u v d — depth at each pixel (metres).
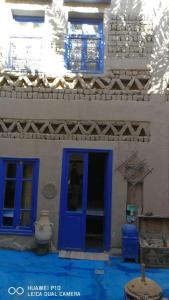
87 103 8.96
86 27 9.56
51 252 8.36
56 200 8.73
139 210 8.62
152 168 8.70
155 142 8.78
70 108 8.96
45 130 8.97
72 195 8.86
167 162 8.71
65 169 8.82
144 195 8.62
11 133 8.98
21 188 8.90
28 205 8.88
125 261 7.84
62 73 9.08
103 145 8.84
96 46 9.42
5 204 8.91
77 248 8.54
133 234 7.87
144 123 8.88
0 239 8.61
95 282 6.55
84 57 9.38
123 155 8.78
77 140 8.88
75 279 6.66
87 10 9.30
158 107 8.88
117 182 8.70
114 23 9.22
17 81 9.11
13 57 9.36
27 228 8.73
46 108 8.99
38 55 9.40
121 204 8.62
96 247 8.78
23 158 8.88
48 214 8.52
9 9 9.36
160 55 9.05
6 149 8.93
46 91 9.04
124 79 9.02
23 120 9.02
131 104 8.91
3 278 6.54
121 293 6.09
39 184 8.78
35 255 8.07
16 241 8.53
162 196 8.61
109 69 9.05
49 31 9.26
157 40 9.10
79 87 9.06
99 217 9.95
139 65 9.03
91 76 9.03
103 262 7.75
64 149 8.87
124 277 6.84
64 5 9.34
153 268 7.46
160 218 8.48
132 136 8.84
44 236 8.00
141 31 9.16
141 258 7.56
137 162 8.73
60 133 8.95
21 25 9.57
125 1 9.27
